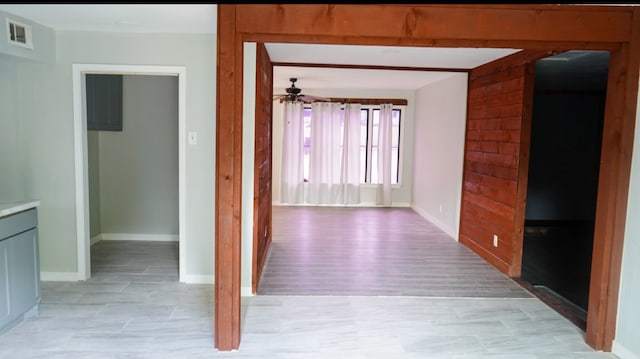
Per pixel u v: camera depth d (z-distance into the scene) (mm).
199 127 3979
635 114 2785
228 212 2783
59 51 3875
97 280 4141
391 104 8484
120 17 3363
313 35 2643
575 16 2648
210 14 3225
